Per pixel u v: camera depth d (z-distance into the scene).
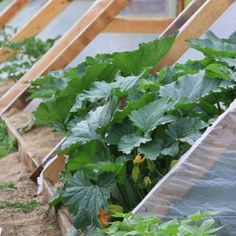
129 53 5.38
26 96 8.45
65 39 8.05
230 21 5.56
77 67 6.61
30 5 12.49
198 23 5.48
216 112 4.33
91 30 7.35
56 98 5.84
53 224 4.86
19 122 7.93
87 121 4.37
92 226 3.78
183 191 3.23
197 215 2.79
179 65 5.06
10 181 6.00
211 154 3.20
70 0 9.95
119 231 2.96
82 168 4.08
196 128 3.91
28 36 10.23
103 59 6.55
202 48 4.83
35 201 5.33
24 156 6.56
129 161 4.18
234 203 3.18
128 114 4.21
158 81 4.83
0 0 16.12
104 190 3.86
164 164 4.10
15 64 9.94
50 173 5.46
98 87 4.93
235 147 3.17
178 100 4.06
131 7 7.83
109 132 4.23
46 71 7.63
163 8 7.94
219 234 3.18
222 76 4.29
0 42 10.63
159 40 5.30
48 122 5.88
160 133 4.05
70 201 3.89
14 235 4.69
